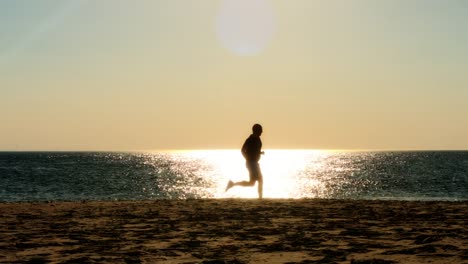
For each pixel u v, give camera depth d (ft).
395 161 541.34
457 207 51.11
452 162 491.31
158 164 469.57
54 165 417.08
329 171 326.65
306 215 43.27
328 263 22.26
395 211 46.65
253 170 55.52
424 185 191.72
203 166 441.68
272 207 50.93
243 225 36.50
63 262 23.13
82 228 35.37
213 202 58.39
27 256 24.68
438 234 30.42
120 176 258.78
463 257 23.04
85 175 264.31
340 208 49.85
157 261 23.24
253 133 55.36
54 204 58.34
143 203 58.85
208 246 27.30
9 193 150.10
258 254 24.81
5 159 614.34
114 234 32.19
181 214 44.68
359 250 25.49
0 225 37.32
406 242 27.78
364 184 200.13
